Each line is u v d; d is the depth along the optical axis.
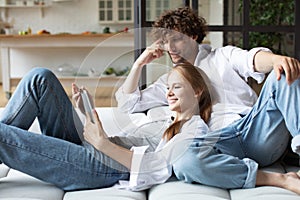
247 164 1.72
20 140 1.72
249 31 2.50
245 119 1.91
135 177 1.70
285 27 2.48
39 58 6.81
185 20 2.00
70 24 7.02
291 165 2.01
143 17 2.53
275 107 1.83
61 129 2.02
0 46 5.67
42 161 1.72
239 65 1.95
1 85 6.97
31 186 1.73
